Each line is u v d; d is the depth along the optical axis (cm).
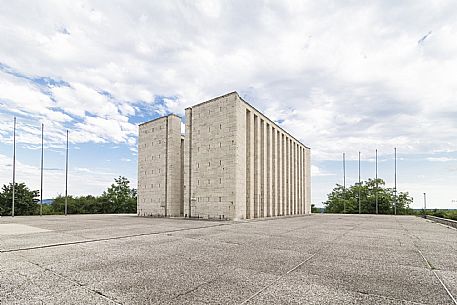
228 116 3089
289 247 1209
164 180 3753
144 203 4009
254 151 3459
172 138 3741
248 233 1717
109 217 3569
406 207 6531
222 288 653
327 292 629
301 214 4981
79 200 6456
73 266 859
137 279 722
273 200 3912
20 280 714
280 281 709
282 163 4294
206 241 1370
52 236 1534
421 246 1289
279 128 4209
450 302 577
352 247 1231
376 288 662
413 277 760
